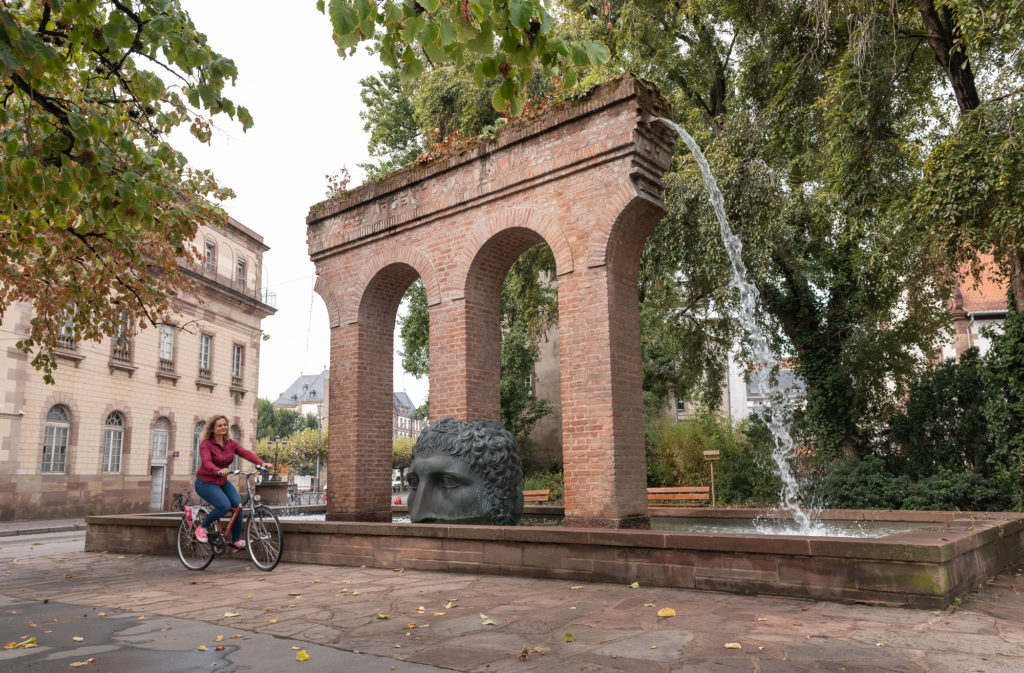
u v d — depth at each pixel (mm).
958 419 15914
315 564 8820
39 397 23875
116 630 5051
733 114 16703
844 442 17531
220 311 34250
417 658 4027
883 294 16656
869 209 14242
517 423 28156
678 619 4898
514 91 4500
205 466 8234
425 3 3756
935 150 11195
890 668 3600
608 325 9430
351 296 13125
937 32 13352
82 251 9094
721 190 14914
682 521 11023
